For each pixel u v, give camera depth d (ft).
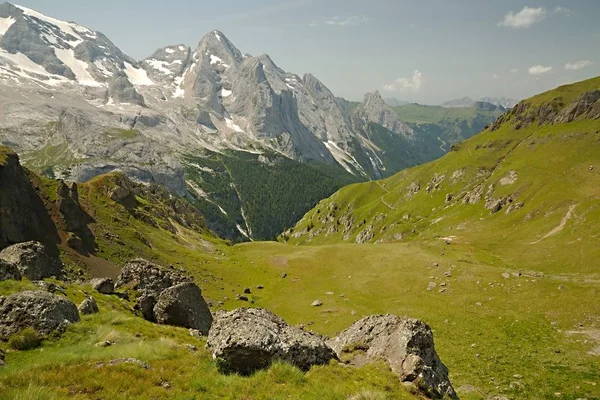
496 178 542.16
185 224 514.27
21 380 50.21
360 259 312.71
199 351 73.72
